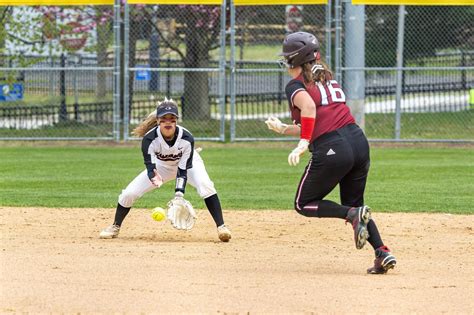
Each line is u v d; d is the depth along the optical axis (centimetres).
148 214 3369
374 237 2216
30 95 6931
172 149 2588
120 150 5678
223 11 5675
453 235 2927
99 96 6869
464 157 5338
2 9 6253
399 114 5878
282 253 2539
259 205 3606
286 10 6650
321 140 2155
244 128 6506
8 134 6319
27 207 3488
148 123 2650
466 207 3556
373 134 6325
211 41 6619
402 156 5391
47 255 2422
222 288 2014
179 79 7706
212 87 7469
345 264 2367
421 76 7438
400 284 2081
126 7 5725
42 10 6347
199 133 6412
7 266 2245
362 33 5834
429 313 1808
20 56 6394
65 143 6062
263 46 7606
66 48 6488
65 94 6675
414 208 3531
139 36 6650
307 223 3172
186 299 1905
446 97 7544
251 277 2145
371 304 1877
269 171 4734
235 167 4891
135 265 2284
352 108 5834
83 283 2047
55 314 1781
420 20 7012
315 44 2191
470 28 6931
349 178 2228
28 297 1909
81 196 3822
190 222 2569
